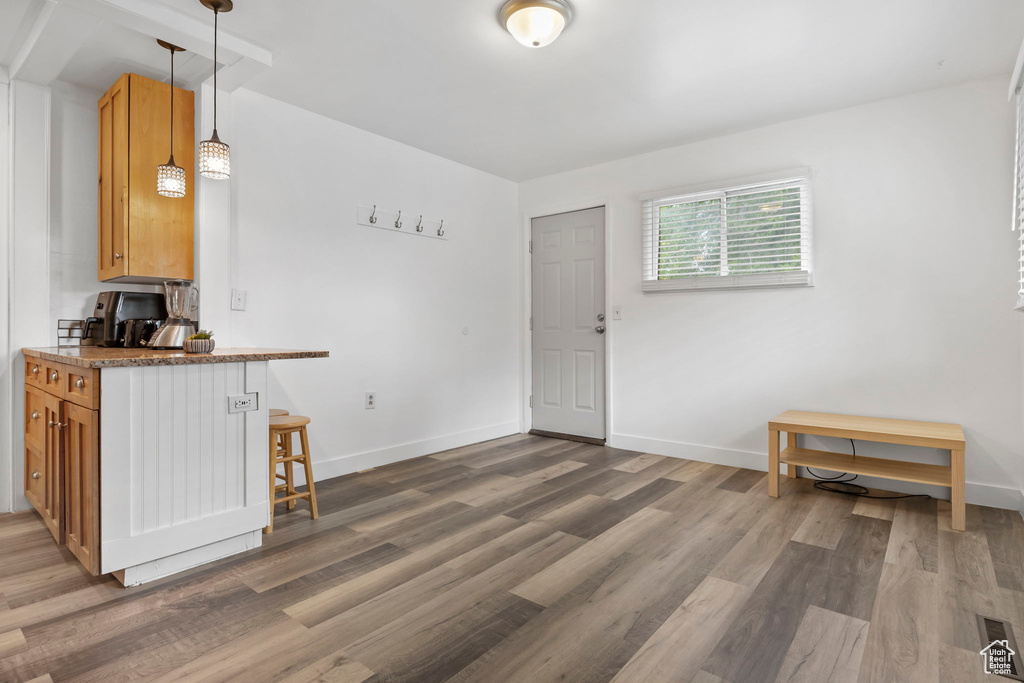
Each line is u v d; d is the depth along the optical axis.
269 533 2.42
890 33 2.36
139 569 1.92
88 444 1.84
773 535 2.40
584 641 1.58
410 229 3.85
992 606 1.78
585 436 4.44
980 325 2.83
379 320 3.65
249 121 2.96
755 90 2.94
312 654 1.51
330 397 3.36
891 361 3.07
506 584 1.94
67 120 2.75
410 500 2.89
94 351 2.24
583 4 2.13
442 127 3.49
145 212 2.58
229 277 2.82
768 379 3.49
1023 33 2.35
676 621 1.69
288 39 2.42
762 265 3.48
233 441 2.16
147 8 2.12
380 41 2.44
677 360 3.87
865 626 1.66
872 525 2.53
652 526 2.51
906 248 3.02
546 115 3.29
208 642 1.56
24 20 2.22
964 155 2.86
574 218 4.49
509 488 3.12
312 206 3.26
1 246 2.57
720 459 3.67
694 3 2.13
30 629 1.62
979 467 2.84
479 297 4.43
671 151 3.89
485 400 4.49
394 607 1.77
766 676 1.42
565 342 4.57
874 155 3.11
